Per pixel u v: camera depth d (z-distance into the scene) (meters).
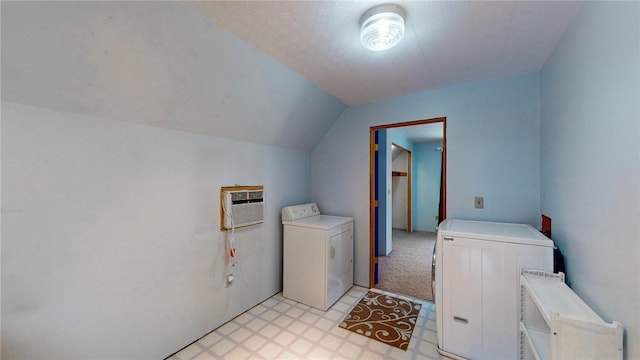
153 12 1.28
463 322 1.78
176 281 1.87
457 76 2.23
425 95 2.58
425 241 5.14
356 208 3.02
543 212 2.00
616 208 0.98
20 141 1.21
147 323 1.70
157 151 1.75
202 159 2.06
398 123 2.73
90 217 1.44
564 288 1.39
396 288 2.94
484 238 1.73
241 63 1.80
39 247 1.27
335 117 3.06
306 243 2.58
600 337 0.98
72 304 1.38
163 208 1.79
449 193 2.46
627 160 0.91
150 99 1.59
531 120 2.13
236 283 2.34
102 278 1.49
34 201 1.25
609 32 1.03
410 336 2.04
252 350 1.88
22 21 1.04
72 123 1.36
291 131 2.78
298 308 2.50
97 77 1.33
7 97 1.17
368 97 2.74
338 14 1.39
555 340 1.05
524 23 1.46
